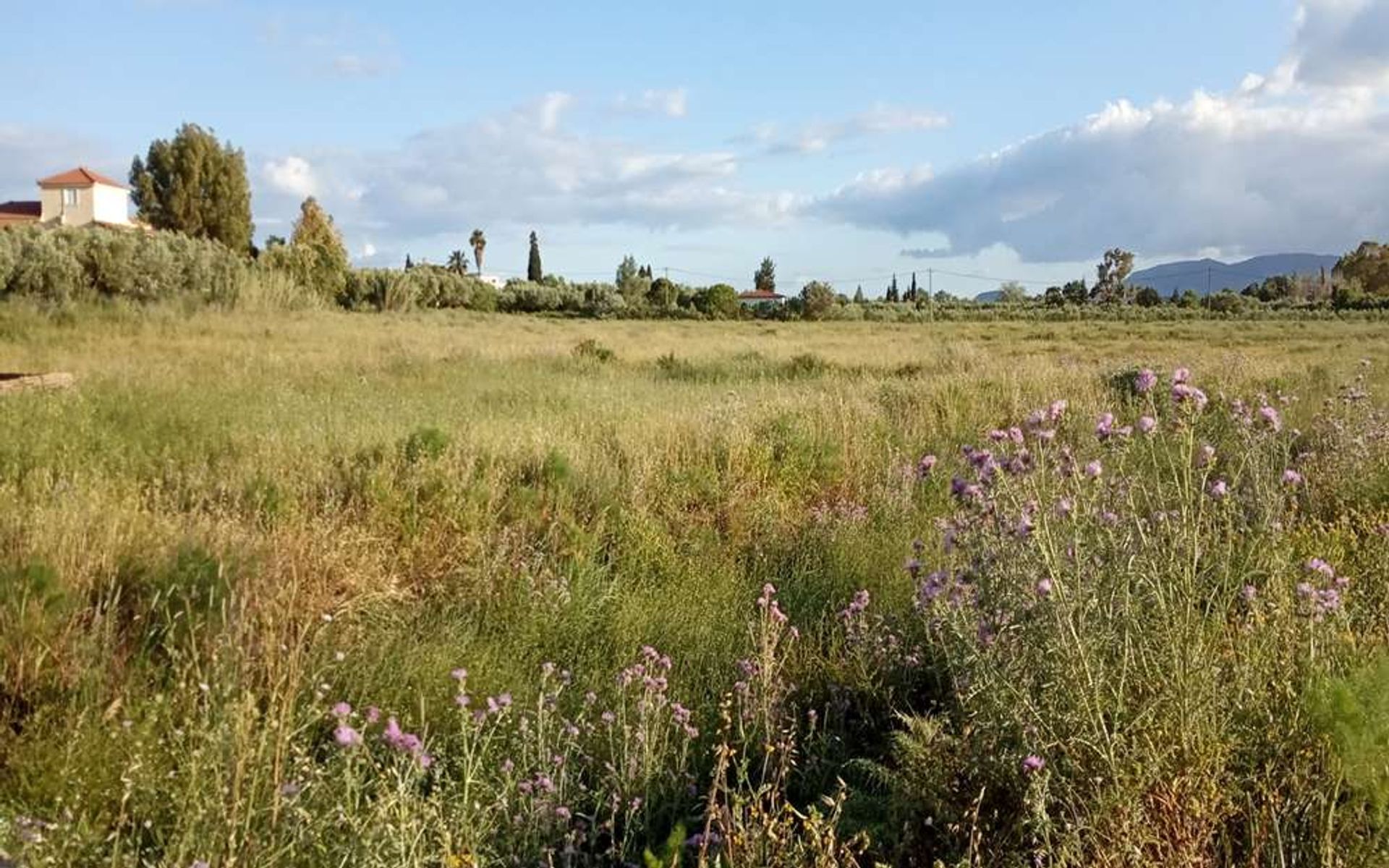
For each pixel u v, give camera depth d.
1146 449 4.38
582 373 16.92
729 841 2.91
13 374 11.86
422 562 5.95
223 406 9.88
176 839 2.83
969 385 12.46
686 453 8.56
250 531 5.63
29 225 28.38
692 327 47.00
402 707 4.07
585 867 3.09
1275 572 3.57
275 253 42.81
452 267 101.62
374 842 2.80
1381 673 2.97
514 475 7.48
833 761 3.89
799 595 5.68
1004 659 3.22
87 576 4.73
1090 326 51.44
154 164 60.22
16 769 3.40
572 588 5.52
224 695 3.48
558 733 3.76
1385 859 2.59
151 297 28.20
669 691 4.38
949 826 3.04
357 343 20.98
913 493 7.86
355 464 7.29
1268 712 3.03
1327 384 12.37
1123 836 2.71
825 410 10.30
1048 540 3.23
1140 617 3.22
